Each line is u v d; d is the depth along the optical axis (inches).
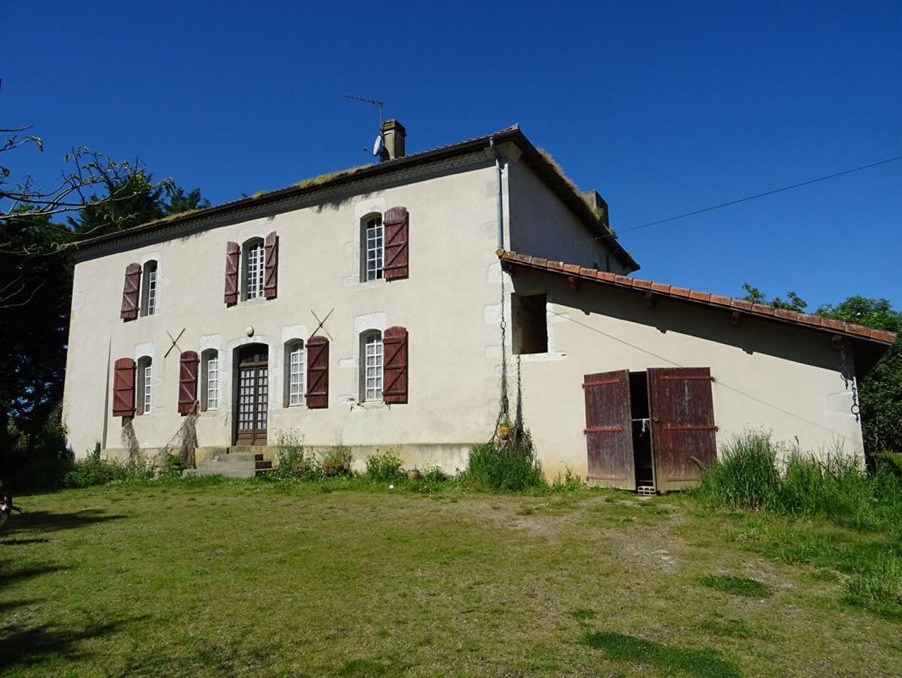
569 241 605.0
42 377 909.8
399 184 523.8
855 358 390.3
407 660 147.7
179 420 608.7
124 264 686.5
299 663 147.0
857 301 941.2
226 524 319.6
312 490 441.4
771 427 367.9
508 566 225.6
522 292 458.3
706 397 384.5
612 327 423.8
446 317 483.8
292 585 207.0
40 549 274.2
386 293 513.7
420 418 482.3
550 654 149.8
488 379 460.4
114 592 204.7
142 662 149.2
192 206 1117.1
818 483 309.7
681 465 378.6
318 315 545.6
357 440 507.8
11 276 726.5
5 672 144.6
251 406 581.0
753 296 904.3
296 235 573.6
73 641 163.6
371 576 216.1
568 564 226.8
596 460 411.8
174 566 235.1
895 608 179.3
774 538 256.8
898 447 696.4
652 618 173.3
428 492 414.6
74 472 578.9
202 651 154.9
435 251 497.0
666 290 391.5
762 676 138.7
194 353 607.8
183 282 634.8
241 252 605.0
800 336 368.5
